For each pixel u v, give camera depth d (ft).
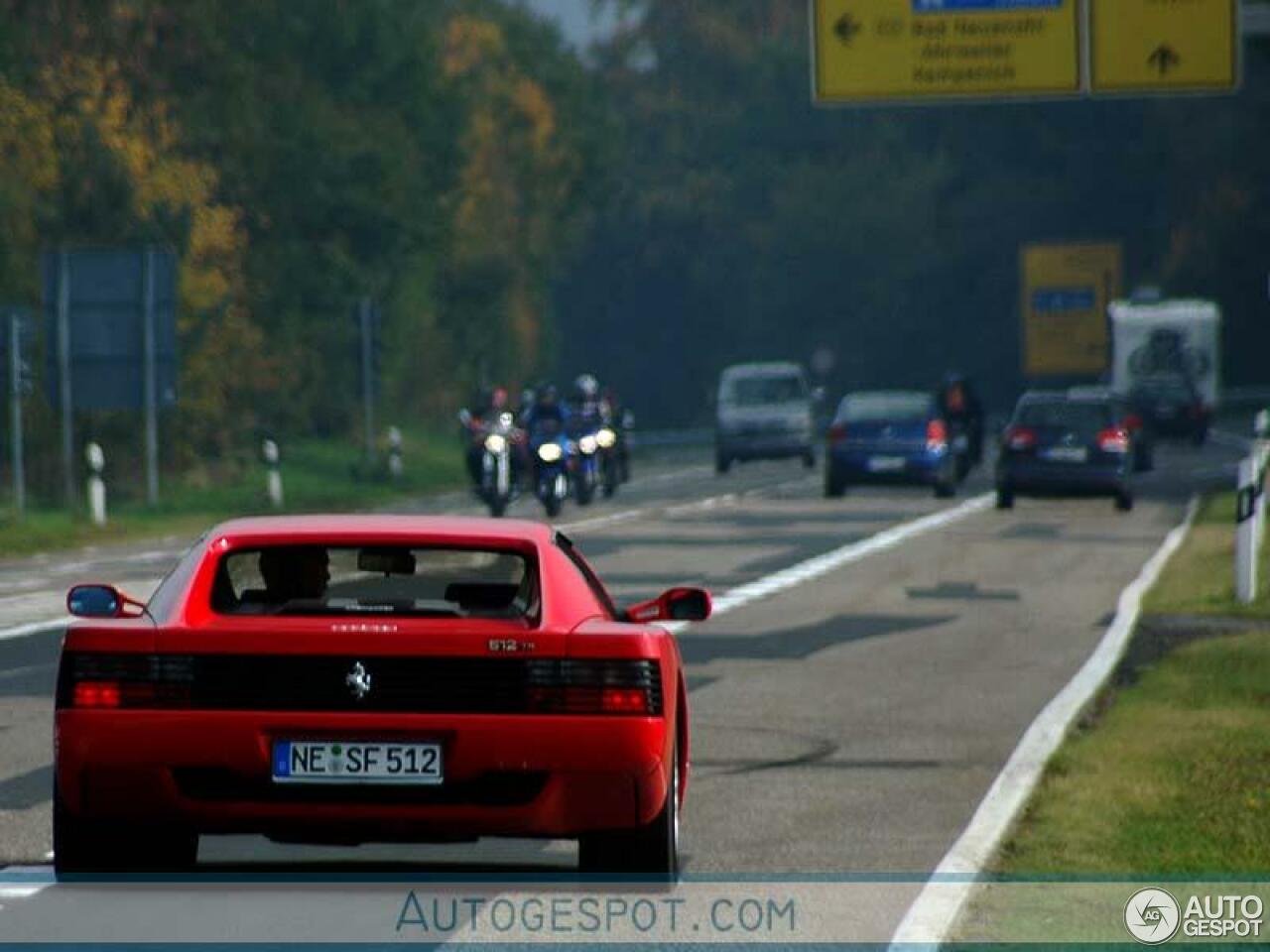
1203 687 216.95
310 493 611.06
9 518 451.94
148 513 526.57
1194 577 341.21
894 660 241.35
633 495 620.08
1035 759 173.27
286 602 130.21
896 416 581.12
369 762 114.93
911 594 320.50
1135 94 460.14
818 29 466.70
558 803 115.75
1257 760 170.19
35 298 562.66
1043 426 522.06
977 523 485.15
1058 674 228.84
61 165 582.76
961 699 209.97
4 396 546.67
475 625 117.39
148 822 116.26
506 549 124.47
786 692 215.10
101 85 622.95
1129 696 213.46
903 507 549.13
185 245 596.70
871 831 144.25
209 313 593.83
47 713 196.75
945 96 463.83
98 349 505.25
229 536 124.98
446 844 140.26
